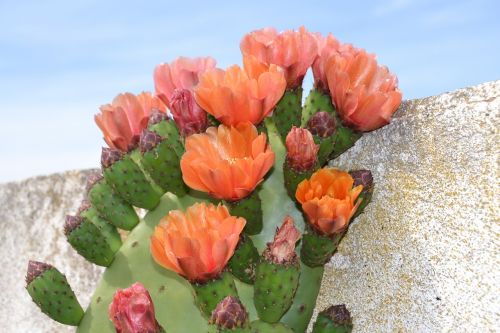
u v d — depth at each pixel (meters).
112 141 0.78
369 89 0.70
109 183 0.74
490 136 0.65
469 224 0.65
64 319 0.74
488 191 0.64
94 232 0.75
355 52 0.72
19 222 1.19
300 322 0.70
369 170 0.71
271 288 0.64
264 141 0.66
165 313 0.70
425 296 0.67
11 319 1.17
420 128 0.69
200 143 0.67
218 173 0.64
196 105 0.71
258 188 0.71
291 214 0.71
